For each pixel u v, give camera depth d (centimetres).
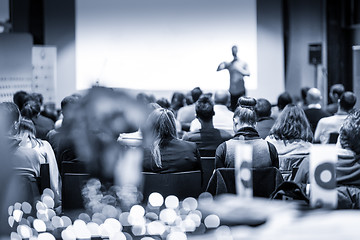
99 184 432
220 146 509
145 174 496
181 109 975
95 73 1812
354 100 763
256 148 500
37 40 1883
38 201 470
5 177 258
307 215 198
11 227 393
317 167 241
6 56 1282
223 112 809
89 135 339
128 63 1803
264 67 1820
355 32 1734
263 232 191
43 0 1884
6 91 1266
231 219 200
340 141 389
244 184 252
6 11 1867
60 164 534
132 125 308
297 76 1830
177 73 1783
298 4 1816
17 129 519
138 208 438
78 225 427
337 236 178
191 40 1775
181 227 361
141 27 1792
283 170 535
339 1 1761
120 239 412
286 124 561
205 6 1764
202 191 527
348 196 362
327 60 1769
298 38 1822
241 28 1759
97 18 1811
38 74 1580
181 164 505
